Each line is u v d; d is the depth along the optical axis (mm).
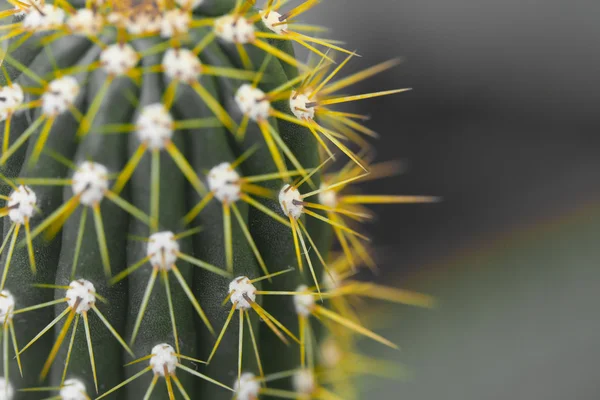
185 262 229
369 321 317
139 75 226
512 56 369
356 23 365
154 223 225
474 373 317
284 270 239
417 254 368
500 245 365
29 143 229
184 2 231
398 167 377
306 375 248
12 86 231
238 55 233
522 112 379
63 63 228
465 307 337
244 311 233
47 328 230
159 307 229
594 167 372
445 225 373
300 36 244
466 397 311
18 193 229
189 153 228
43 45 231
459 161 378
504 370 317
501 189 376
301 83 246
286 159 240
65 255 228
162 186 226
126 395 233
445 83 374
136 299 229
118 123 225
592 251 348
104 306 229
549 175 377
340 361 266
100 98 225
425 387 315
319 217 241
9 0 234
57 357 232
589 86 367
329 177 269
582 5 356
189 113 226
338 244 316
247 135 231
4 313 231
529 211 372
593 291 336
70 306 227
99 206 226
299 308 242
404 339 326
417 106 377
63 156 227
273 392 242
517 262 354
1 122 233
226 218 229
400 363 320
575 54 365
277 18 243
